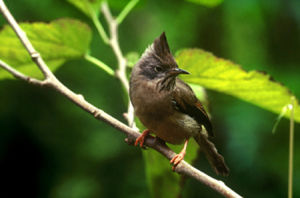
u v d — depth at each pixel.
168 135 6.40
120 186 14.34
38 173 15.13
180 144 6.61
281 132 13.12
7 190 15.66
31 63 7.01
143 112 6.19
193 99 6.56
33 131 15.05
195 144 6.92
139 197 14.19
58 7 13.30
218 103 13.68
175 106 6.26
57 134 15.04
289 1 13.51
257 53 13.62
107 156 14.61
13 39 6.68
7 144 15.05
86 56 6.86
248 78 6.25
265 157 13.12
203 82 6.59
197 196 14.48
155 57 6.29
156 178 6.88
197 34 13.74
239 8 13.18
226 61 6.12
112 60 14.12
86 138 14.86
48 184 15.02
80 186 14.37
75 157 14.90
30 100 15.02
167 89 6.22
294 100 6.24
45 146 15.05
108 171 14.58
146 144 5.80
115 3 8.27
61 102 15.09
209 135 7.05
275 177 13.19
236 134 13.01
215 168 7.08
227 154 13.38
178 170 5.15
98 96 14.42
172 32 13.82
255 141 12.91
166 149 5.73
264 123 13.08
